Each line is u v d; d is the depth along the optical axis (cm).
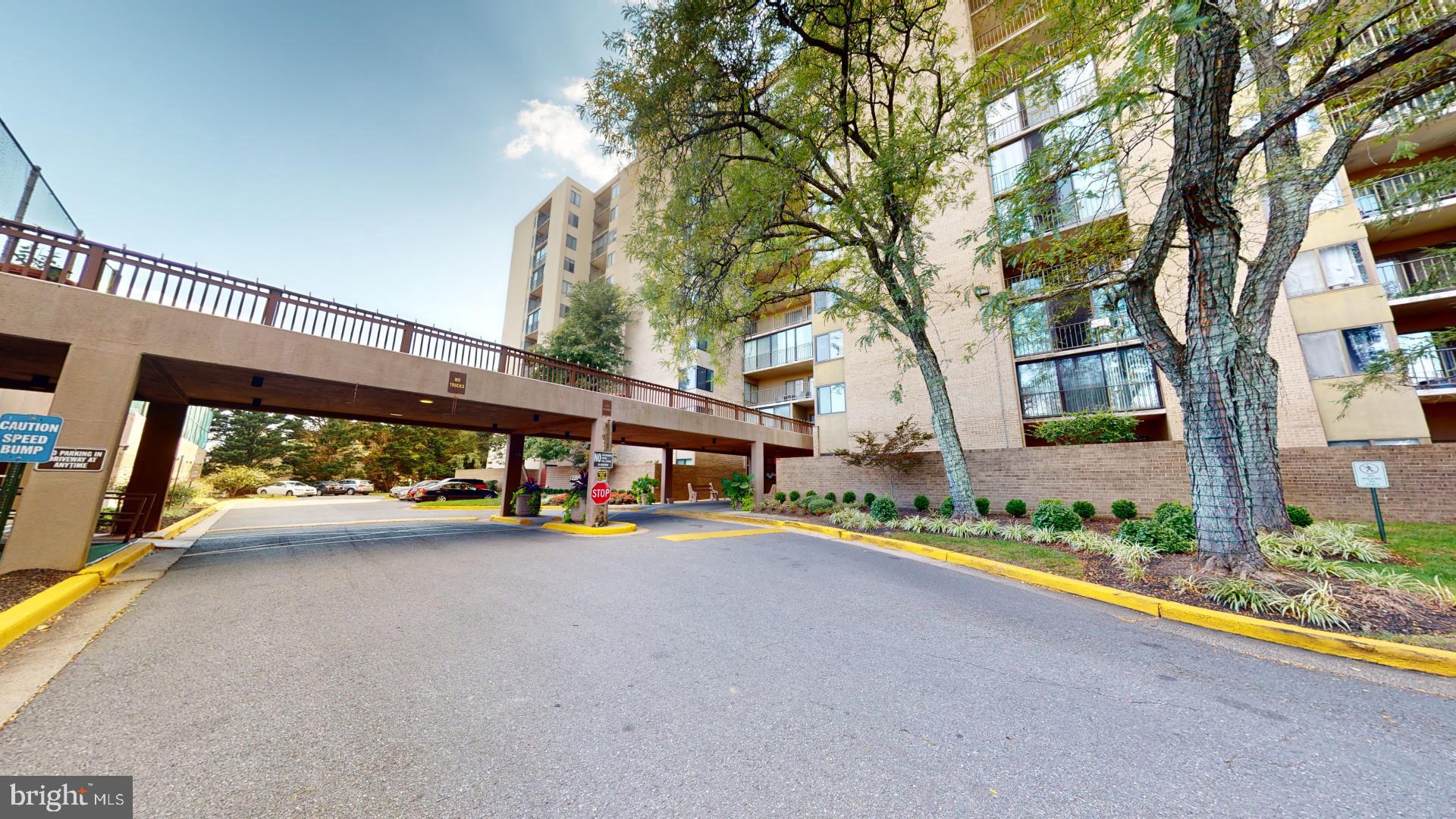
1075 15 665
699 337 1164
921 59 982
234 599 508
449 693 297
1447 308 1106
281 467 3519
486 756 230
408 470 3531
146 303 634
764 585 590
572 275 3538
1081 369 1415
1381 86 606
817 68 931
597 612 476
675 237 1009
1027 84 819
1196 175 539
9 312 546
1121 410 1340
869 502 1391
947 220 1652
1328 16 516
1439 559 559
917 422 1675
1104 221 968
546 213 3847
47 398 1029
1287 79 711
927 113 1221
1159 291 1279
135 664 334
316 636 397
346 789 203
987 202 1597
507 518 1459
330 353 800
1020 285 1084
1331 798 206
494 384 1016
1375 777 221
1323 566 526
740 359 2756
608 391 1349
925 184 1011
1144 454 1038
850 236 1033
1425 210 1040
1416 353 868
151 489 978
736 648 380
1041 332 1449
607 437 1222
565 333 2575
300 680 313
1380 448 816
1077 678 331
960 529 934
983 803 200
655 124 871
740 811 193
